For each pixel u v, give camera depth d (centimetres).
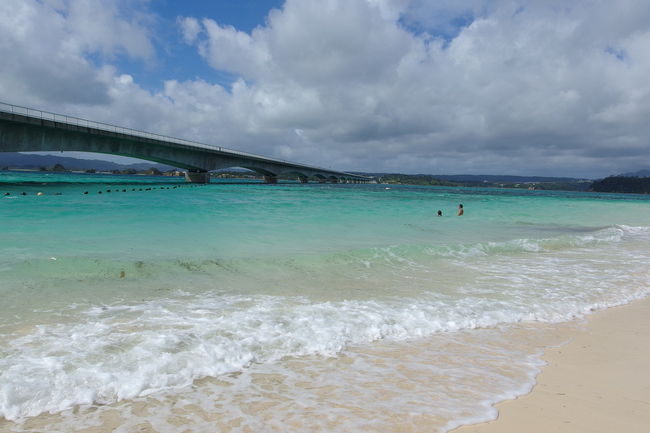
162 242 1023
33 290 604
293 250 1011
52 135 3897
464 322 571
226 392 356
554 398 364
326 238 1243
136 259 810
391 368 419
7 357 386
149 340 443
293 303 612
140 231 1170
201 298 619
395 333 521
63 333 453
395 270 889
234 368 402
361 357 445
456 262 1017
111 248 909
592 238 1559
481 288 769
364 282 772
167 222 1394
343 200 3316
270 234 1262
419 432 301
